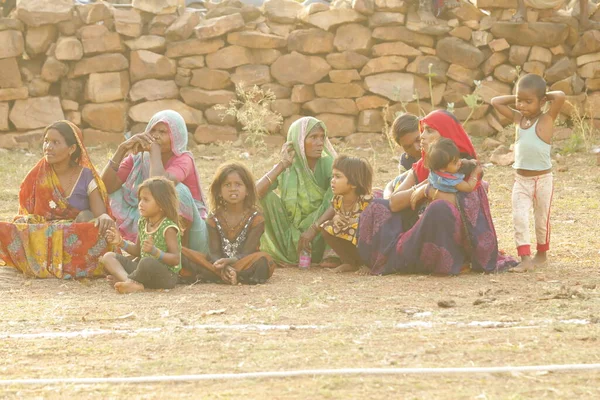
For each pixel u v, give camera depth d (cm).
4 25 2092
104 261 1031
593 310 830
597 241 1261
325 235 1110
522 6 2016
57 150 1089
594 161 1881
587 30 2028
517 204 1091
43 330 803
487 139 2009
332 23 2064
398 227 1083
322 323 805
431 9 2044
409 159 1188
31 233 1087
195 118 2123
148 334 770
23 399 595
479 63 2052
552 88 2034
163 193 1006
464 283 1002
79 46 2091
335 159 1101
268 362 669
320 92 2095
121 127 2114
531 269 1070
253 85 2108
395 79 2070
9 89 2109
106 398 594
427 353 688
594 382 612
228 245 1072
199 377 629
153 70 2105
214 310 869
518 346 698
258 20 2148
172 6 2111
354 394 591
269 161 1955
